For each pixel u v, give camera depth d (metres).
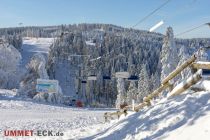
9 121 26.38
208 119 8.95
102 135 12.49
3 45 88.25
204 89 11.84
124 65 144.25
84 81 60.53
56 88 59.31
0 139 17.00
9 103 44.59
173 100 11.98
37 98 58.28
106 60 144.00
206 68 11.95
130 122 12.07
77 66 142.50
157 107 12.01
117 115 21.28
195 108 10.30
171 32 46.25
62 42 151.12
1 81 85.75
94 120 27.12
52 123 24.69
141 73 71.25
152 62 154.25
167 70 45.50
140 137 10.17
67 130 20.09
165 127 9.93
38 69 62.78
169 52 45.91
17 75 88.38
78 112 40.31
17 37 183.25
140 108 15.62
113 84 116.62
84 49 152.88
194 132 8.70
